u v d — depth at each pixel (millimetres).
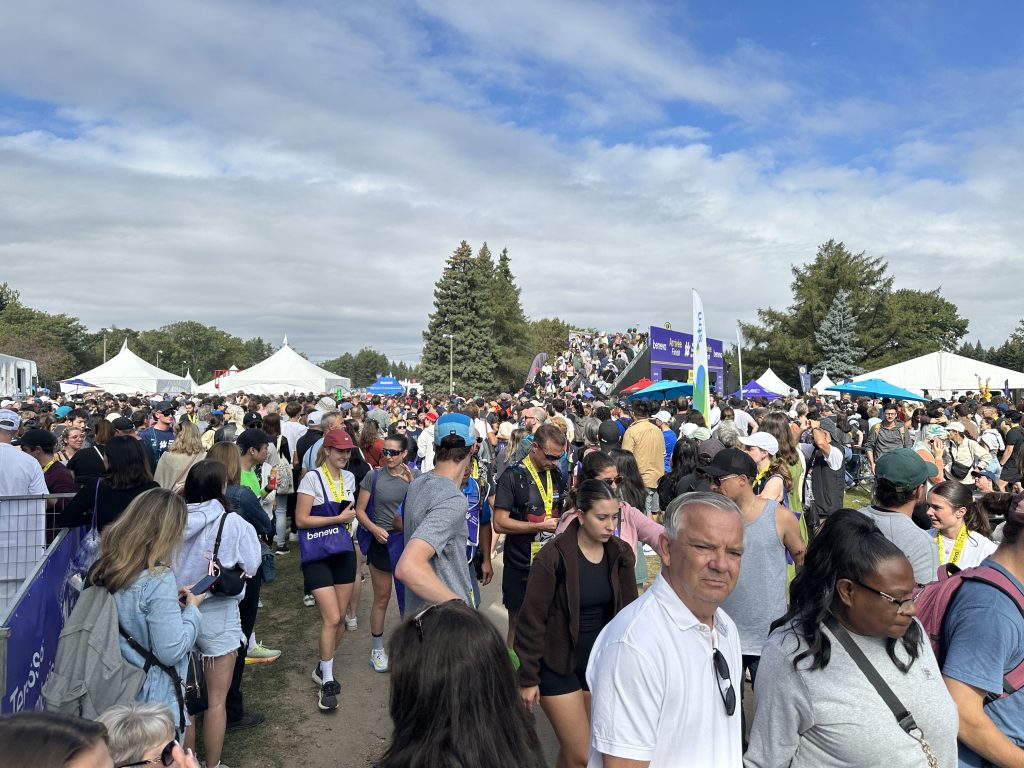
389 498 5559
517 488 4922
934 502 4207
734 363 63000
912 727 2133
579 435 11211
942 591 2582
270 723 4969
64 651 3084
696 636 2096
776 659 2248
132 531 3158
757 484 5066
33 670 3615
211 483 4074
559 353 96938
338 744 4695
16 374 32281
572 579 3424
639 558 4613
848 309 56469
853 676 2160
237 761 4469
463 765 1659
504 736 1740
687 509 2098
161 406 12055
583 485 3475
